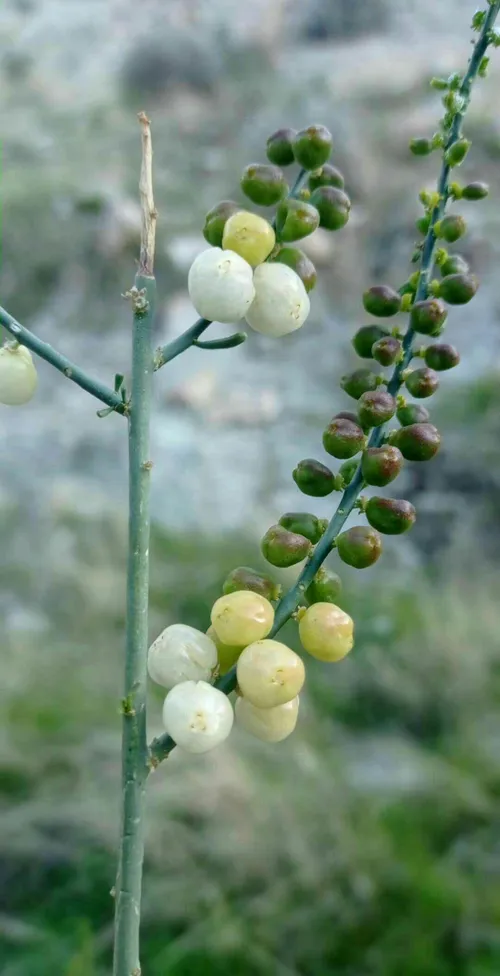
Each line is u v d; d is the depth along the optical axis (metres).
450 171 0.18
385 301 0.18
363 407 0.17
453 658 0.68
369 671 0.67
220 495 0.92
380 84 1.53
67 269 1.24
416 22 1.86
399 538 0.87
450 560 0.82
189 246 1.22
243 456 0.97
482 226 1.15
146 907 0.48
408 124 1.37
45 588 0.78
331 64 1.69
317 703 0.66
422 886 0.49
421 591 0.77
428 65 1.58
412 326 0.18
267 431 1.01
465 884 0.49
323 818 0.53
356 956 0.47
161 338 1.11
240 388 1.06
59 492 0.91
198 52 1.70
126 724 0.17
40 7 2.08
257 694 0.17
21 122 1.57
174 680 0.17
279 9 1.85
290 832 0.51
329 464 0.96
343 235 1.21
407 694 0.66
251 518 0.88
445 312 0.18
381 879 0.49
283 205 0.17
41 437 1.02
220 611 0.17
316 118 1.39
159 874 0.50
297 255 0.17
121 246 1.25
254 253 0.17
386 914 0.48
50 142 1.50
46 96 1.72
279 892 0.49
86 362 1.14
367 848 0.51
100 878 0.50
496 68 1.49
